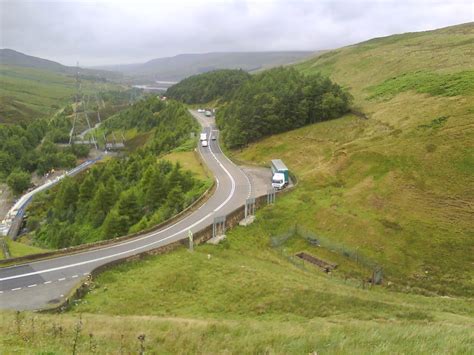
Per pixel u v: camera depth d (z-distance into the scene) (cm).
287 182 6091
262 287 3112
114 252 3869
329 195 5244
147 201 6450
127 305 2856
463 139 5084
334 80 12394
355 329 2139
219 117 12075
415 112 6581
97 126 19412
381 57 12431
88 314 2623
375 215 4556
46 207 9156
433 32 15562
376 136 6256
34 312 2623
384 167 5266
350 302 2923
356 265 4025
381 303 2942
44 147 14288
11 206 10006
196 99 17688
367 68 12044
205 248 4006
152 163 8119
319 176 5850
